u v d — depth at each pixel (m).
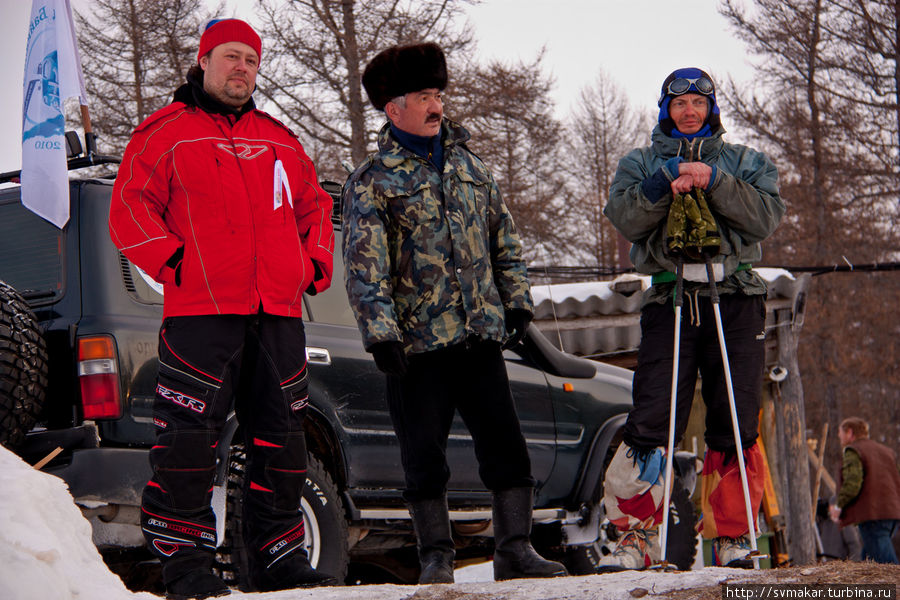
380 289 6.40
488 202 6.91
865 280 48.09
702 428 18.27
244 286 6.27
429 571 6.57
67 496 4.71
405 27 31.53
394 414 6.85
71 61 9.68
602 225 64.50
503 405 6.74
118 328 7.72
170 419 6.14
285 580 6.37
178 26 34.94
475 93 33.59
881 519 17.08
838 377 47.06
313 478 8.38
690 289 7.11
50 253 8.00
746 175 7.17
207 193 6.23
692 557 11.13
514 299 6.91
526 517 6.75
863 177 47.34
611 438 10.84
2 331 7.04
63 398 7.64
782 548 18.23
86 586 4.36
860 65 47.16
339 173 32.47
